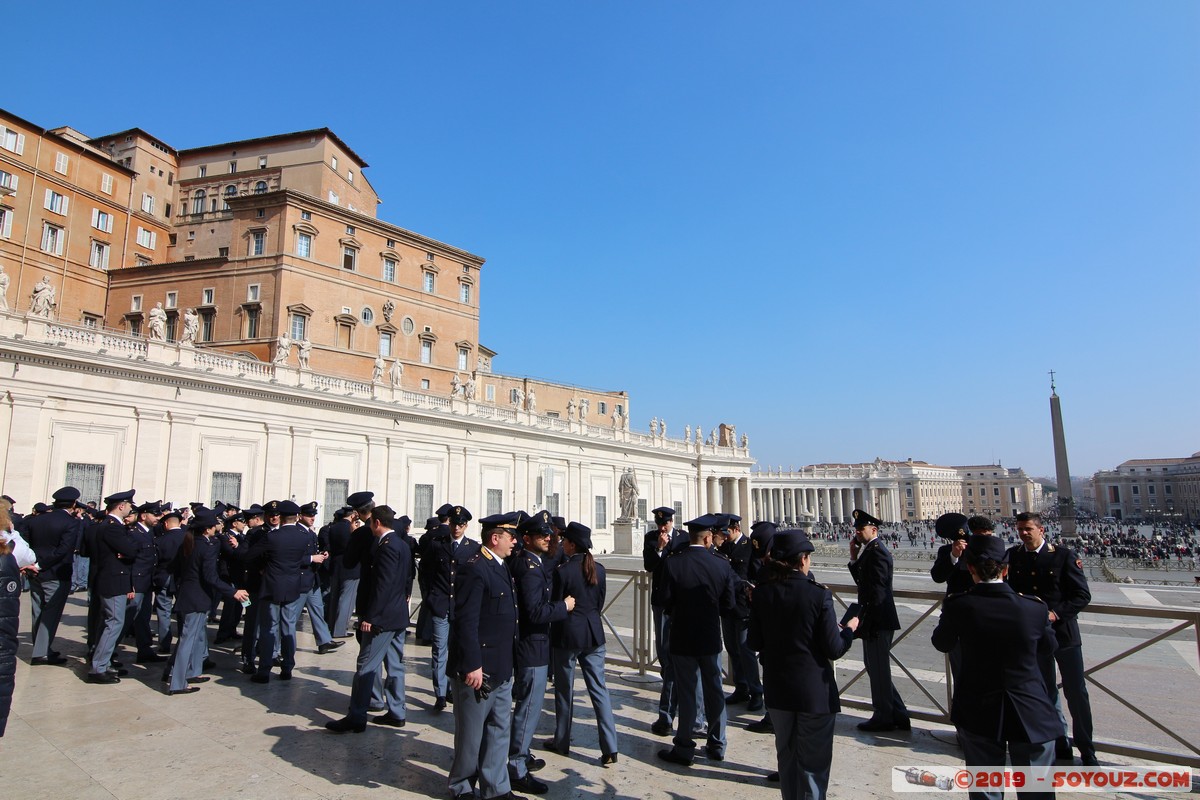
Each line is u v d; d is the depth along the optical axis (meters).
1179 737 7.33
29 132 48.38
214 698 9.83
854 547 9.09
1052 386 63.06
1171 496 181.62
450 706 9.81
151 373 28.97
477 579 6.68
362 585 9.12
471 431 43.22
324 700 9.87
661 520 10.07
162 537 12.73
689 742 7.62
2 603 6.88
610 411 76.62
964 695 5.75
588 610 7.85
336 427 35.94
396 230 52.12
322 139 55.66
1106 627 16.48
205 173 59.78
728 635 10.08
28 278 47.47
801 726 6.00
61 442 26.42
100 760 7.42
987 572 5.82
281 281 44.97
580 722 9.20
